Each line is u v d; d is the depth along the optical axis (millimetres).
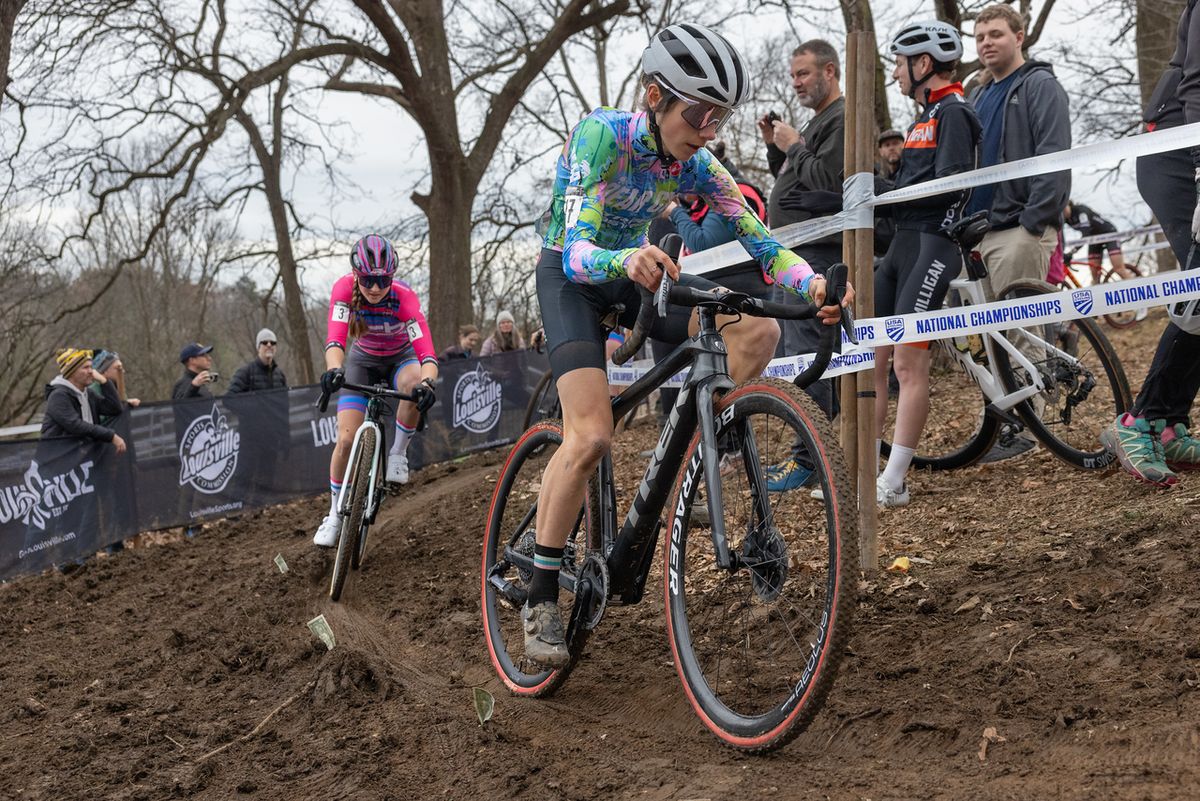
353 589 4664
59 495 6414
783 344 5074
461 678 3334
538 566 2811
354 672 3330
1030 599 2779
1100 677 2301
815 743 2385
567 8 16547
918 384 4012
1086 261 10031
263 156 19062
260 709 3268
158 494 7227
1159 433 3445
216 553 6281
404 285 5180
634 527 2703
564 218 2602
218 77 15469
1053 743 2105
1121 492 3531
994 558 3170
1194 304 3217
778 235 3906
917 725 2297
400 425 5125
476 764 2566
